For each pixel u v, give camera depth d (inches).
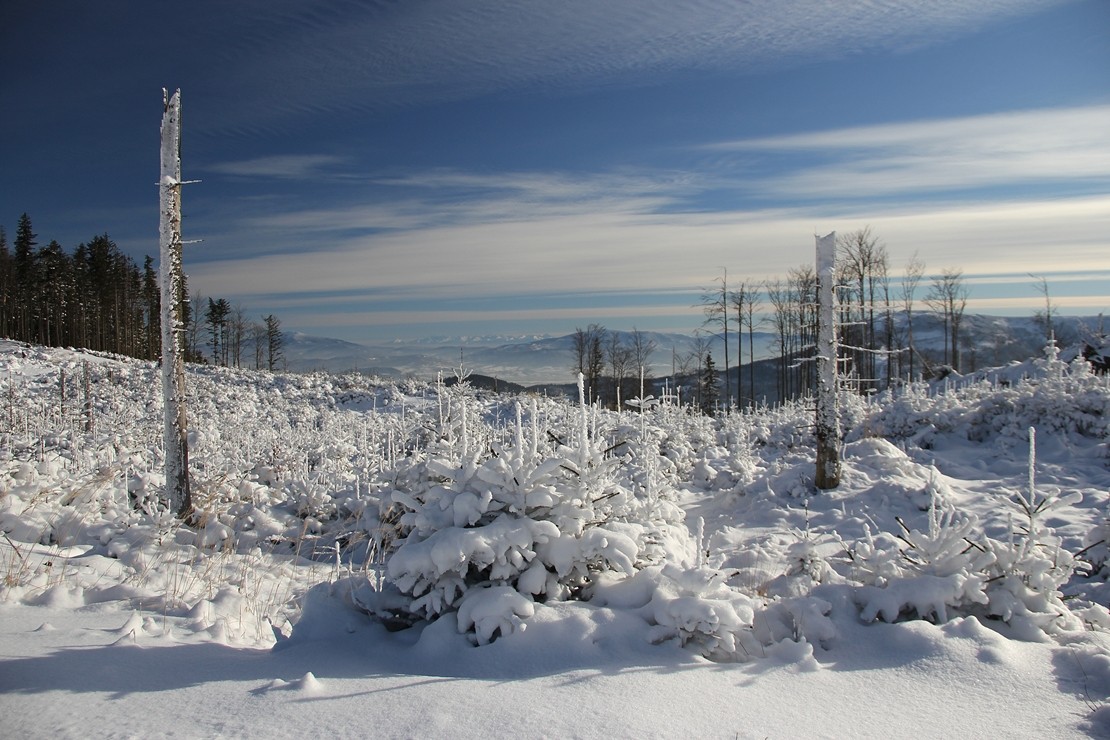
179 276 384.8
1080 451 593.3
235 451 557.9
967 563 202.4
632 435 612.1
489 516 196.7
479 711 133.4
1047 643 180.5
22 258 2165.4
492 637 171.2
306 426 903.7
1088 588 299.9
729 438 814.5
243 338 2524.6
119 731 125.7
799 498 533.3
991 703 145.8
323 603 192.2
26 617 199.6
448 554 175.9
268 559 329.7
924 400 770.8
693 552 238.2
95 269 2363.4
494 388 1306.6
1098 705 144.1
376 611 189.9
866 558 216.7
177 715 132.7
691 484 626.5
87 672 151.3
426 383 1395.2
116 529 307.1
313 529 397.4
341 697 140.5
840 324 546.0
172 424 376.5
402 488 333.4
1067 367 823.7
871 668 163.8
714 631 164.7
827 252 541.0
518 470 194.5
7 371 1255.5
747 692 147.3
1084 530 395.9
